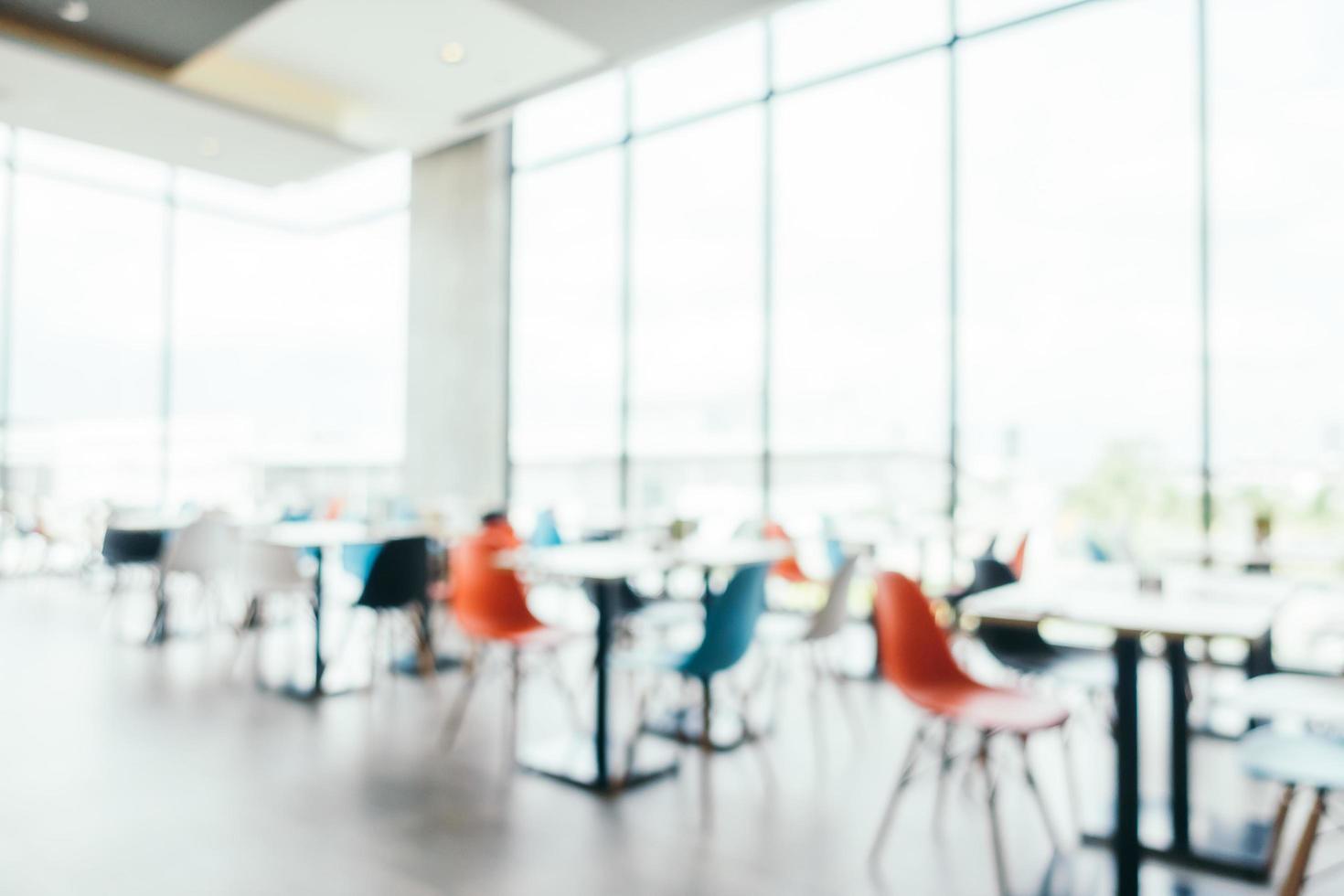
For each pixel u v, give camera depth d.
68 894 2.36
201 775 3.31
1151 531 4.70
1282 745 2.19
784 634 3.76
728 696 4.59
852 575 3.39
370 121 6.50
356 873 2.50
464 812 2.98
